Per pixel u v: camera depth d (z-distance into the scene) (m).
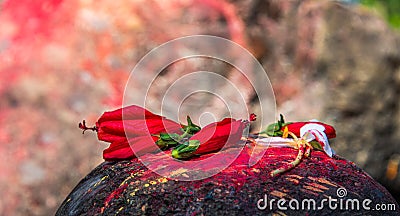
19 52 3.72
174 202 1.67
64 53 3.73
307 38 4.52
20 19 3.85
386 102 4.54
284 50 4.45
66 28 3.82
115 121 1.98
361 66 4.50
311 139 1.97
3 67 3.67
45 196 3.42
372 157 4.53
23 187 3.42
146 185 1.74
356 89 4.48
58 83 3.64
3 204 3.39
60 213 1.96
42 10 3.87
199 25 4.02
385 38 4.61
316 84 4.48
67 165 3.47
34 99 3.58
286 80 4.43
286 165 1.78
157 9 3.97
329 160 1.89
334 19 4.59
